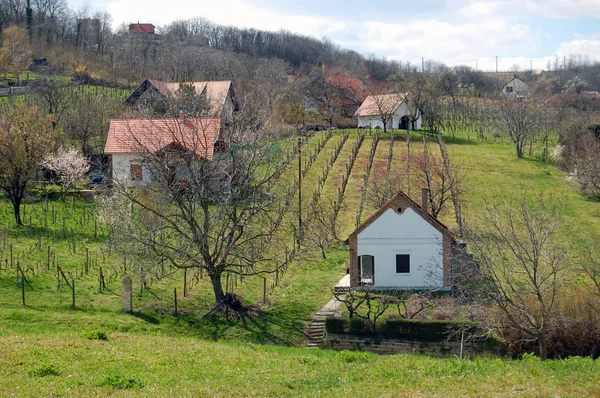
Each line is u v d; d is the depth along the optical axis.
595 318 32.97
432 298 40.09
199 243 37.50
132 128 61.56
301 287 43.44
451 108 123.38
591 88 185.88
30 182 64.56
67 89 94.00
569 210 63.06
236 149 40.34
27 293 37.94
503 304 33.41
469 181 73.38
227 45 178.62
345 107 121.56
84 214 56.28
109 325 33.56
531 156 88.50
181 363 22.67
